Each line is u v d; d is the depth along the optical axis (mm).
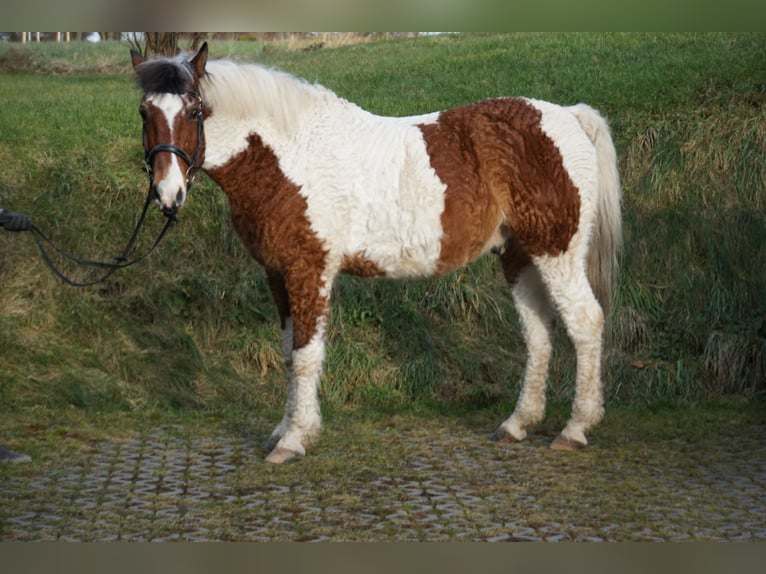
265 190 5051
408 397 6938
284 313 5422
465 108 5348
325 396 6859
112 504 4488
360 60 12234
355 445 5664
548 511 4379
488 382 7059
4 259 7551
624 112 8695
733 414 6406
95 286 7520
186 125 4809
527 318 5684
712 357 7043
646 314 7305
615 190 5465
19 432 5914
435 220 5125
